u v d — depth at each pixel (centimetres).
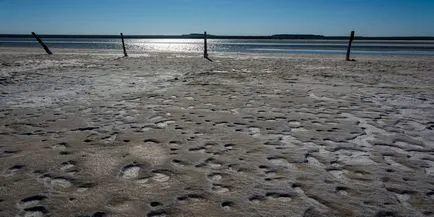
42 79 947
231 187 281
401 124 484
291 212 242
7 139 408
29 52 2312
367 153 364
